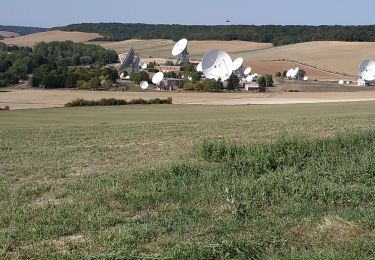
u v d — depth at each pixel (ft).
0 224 24.21
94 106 199.62
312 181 30.30
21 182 34.96
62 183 33.99
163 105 199.82
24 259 19.71
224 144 40.73
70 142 62.90
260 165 34.14
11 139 69.15
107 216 24.90
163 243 20.79
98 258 19.17
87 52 633.61
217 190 28.60
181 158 42.57
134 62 479.00
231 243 19.76
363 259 18.07
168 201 27.45
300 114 122.42
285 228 22.02
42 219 24.63
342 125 71.87
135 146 55.06
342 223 21.89
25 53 551.18
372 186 29.32
